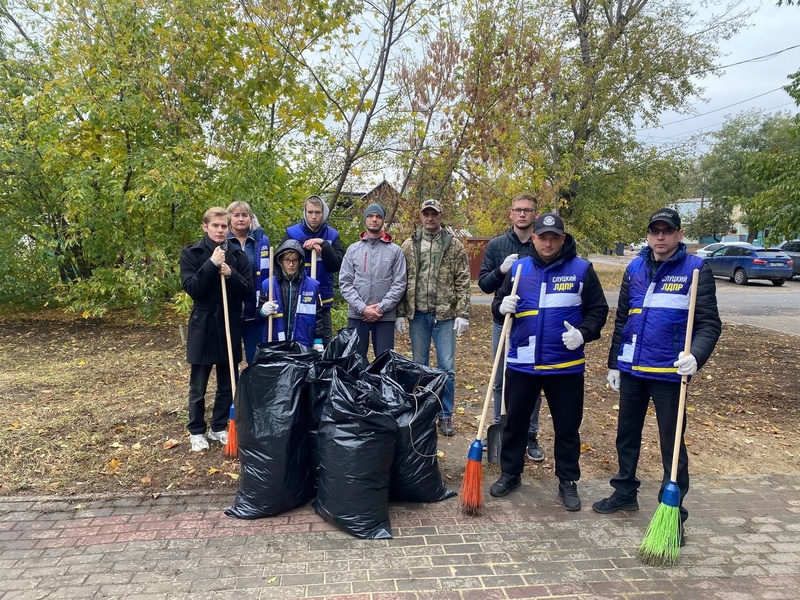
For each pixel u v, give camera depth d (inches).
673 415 126.9
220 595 104.2
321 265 195.0
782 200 303.6
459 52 336.5
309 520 132.6
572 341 133.1
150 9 330.3
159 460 162.2
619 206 727.1
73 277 401.4
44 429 182.5
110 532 126.3
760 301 608.1
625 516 137.6
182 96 336.5
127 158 340.2
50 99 337.7
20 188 370.9
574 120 627.8
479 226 382.6
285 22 312.8
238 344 171.0
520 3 352.2
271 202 336.8
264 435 132.1
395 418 135.6
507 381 145.0
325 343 193.5
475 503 135.8
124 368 266.4
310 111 338.3
